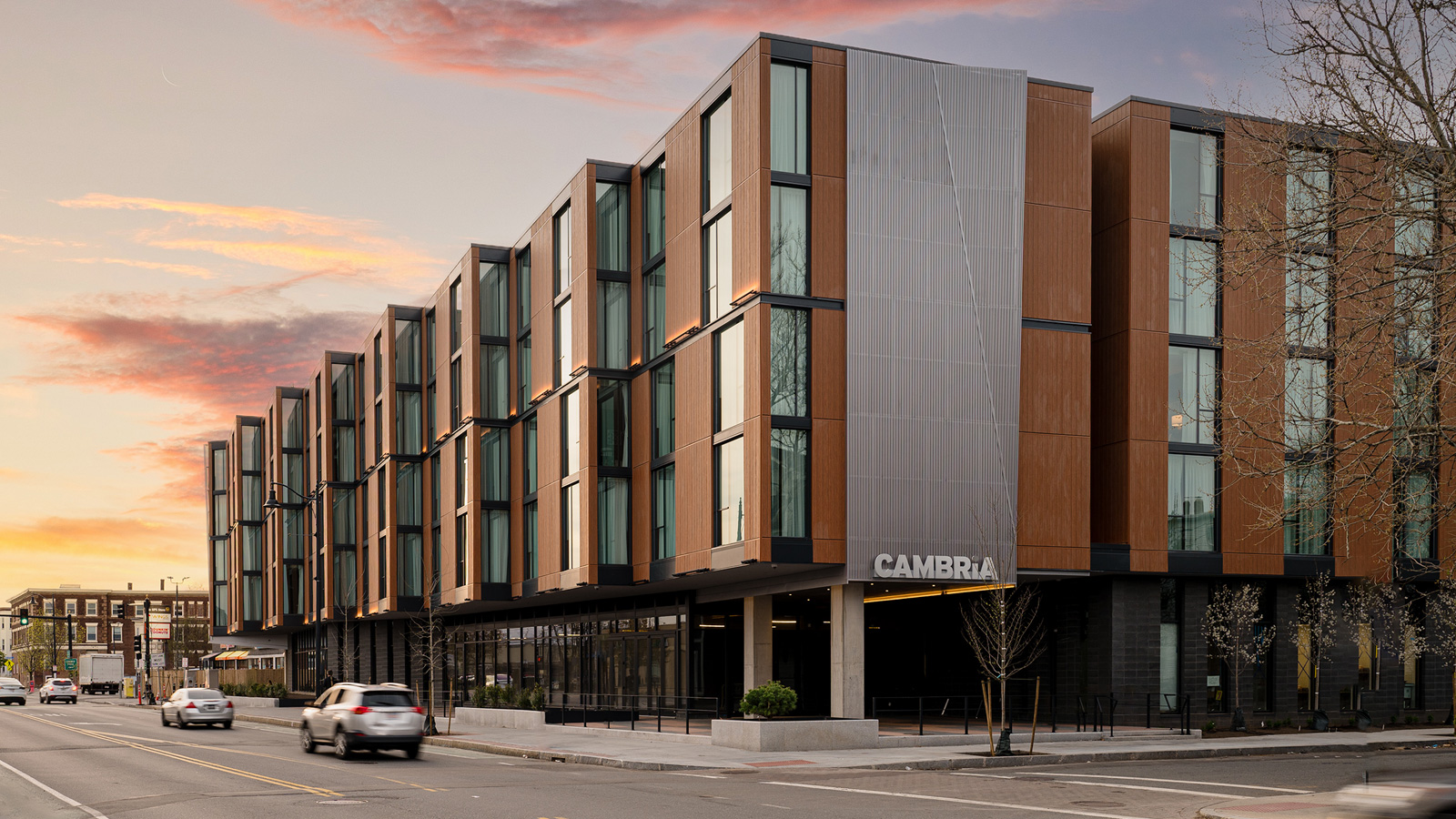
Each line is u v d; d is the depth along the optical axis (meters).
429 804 19.02
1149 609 35.88
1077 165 35.81
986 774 24.28
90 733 42.22
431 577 52.44
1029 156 35.50
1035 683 37.31
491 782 22.86
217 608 100.12
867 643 44.38
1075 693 36.53
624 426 42.12
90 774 24.48
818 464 32.97
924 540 33.47
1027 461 34.72
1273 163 19.12
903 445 33.56
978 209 34.72
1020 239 34.97
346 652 71.12
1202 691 36.16
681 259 38.12
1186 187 36.91
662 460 39.41
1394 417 18.81
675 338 38.09
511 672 58.00
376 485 64.19
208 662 105.31
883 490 33.31
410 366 62.81
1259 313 36.75
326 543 71.38
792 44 33.75
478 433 51.25
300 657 86.88
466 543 52.12
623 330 42.53
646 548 40.12
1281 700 37.06
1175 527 36.12
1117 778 23.03
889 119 34.28
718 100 36.28
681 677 42.53
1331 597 37.78
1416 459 18.86
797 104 33.91
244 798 19.89
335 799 19.70
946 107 34.78
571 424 43.84
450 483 55.12
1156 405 35.81
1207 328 36.78
